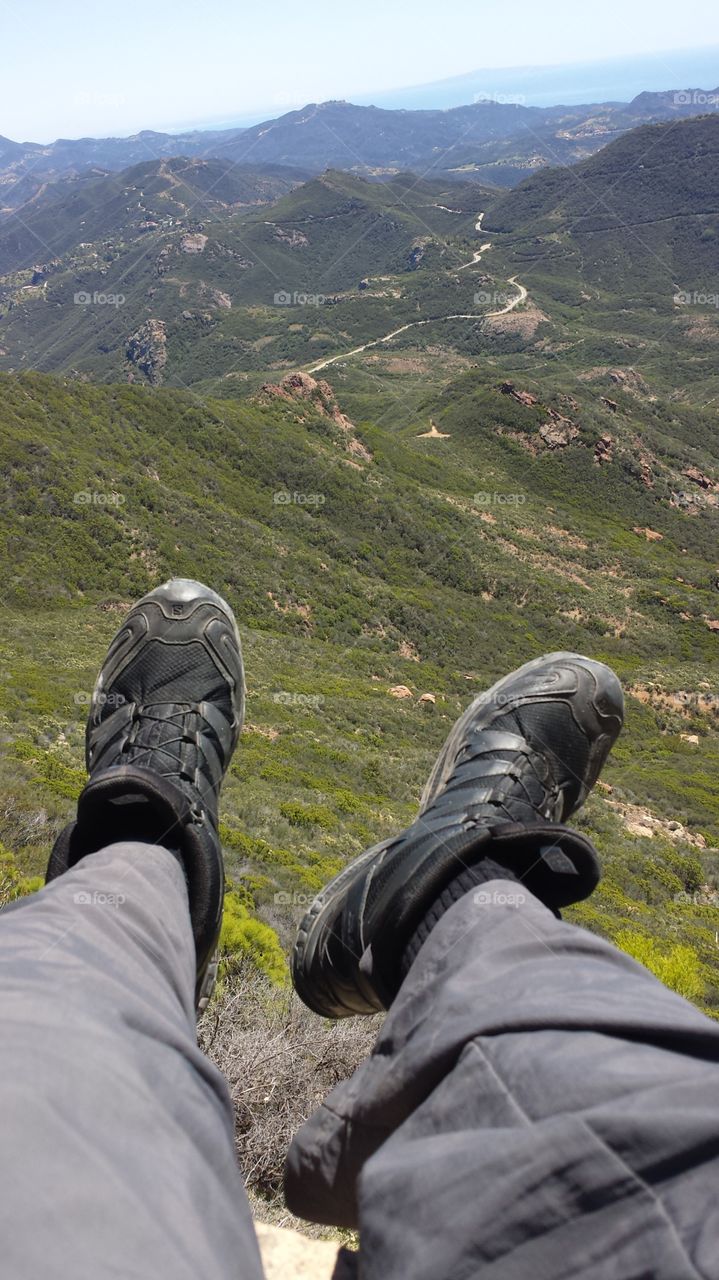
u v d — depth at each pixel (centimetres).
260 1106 238
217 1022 254
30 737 1513
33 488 3934
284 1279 138
